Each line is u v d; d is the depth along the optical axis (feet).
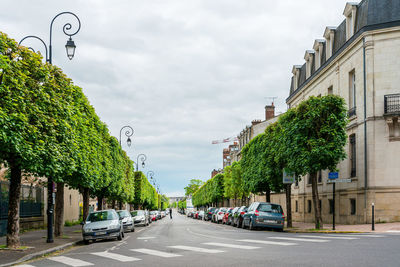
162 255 37.09
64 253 45.75
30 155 42.83
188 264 29.96
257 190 105.40
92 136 71.61
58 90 51.62
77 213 136.98
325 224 92.48
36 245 52.42
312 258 30.17
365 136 79.66
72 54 57.47
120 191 113.19
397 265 25.50
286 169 81.71
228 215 118.93
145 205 278.05
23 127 40.01
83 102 69.92
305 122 73.15
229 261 30.63
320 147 69.87
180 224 133.08
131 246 49.55
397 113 74.95
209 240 52.34
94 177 70.69
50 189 57.31
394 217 75.36
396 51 78.07
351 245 38.17
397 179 75.92
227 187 187.11
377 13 80.33
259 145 106.01
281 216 74.84
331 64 98.07
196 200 417.08
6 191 73.46
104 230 60.29
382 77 78.64
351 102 88.89
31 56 45.65
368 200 77.51
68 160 51.90
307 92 118.32
